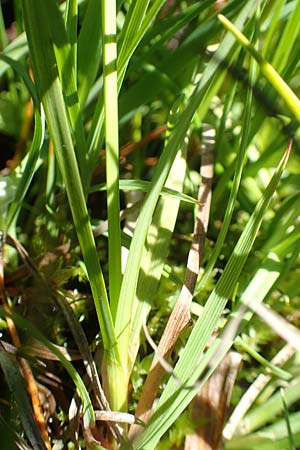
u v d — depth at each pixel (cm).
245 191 29
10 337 26
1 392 25
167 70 28
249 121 24
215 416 25
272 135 30
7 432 23
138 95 28
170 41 30
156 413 22
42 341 23
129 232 28
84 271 27
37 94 25
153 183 22
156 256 26
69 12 25
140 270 25
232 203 24
